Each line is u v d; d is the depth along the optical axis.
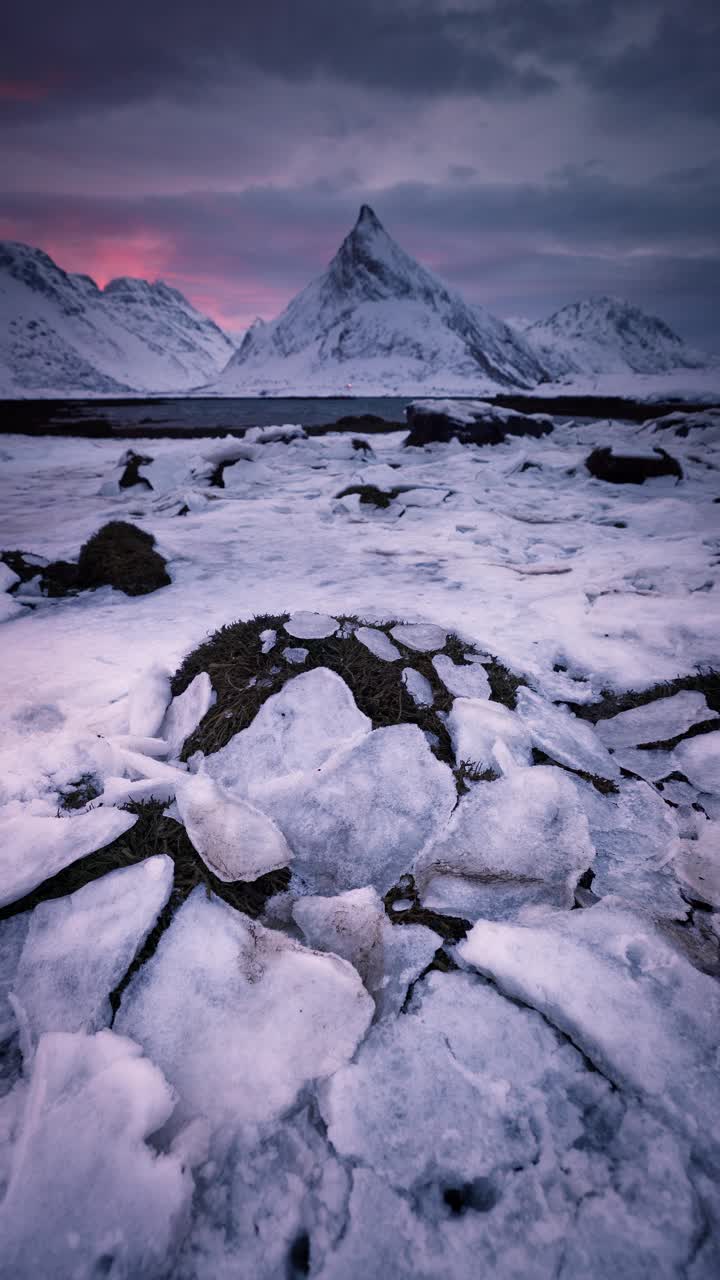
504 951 2.23
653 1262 1.45
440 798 3.09
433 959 2.30
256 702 3.68
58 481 15.92
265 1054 1.94
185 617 6.07
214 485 14.72
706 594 6.41
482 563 8.04
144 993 2.15
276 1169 1.67
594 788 3.36
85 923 2.40
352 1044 1.96
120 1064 1.85
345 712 3.54
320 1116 1.79
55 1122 1.69
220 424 36.75
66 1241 1.48
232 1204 1.61
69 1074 1.84
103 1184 1.57
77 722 4.01
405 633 4.44
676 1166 1.61
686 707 4.12
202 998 2.12
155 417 45.94
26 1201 1.53
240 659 4.02
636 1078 1.84
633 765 3.63
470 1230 1.54
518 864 2.76
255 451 17.42
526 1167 1.66
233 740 3.47
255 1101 1.83
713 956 2.31
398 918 2.49
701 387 134.62
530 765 3.52
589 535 9.72
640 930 2.32
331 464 17.19
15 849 2.70
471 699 3.84
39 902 2.54
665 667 4.81
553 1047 1.96
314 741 3.38
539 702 4.13
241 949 2.29
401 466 17.64
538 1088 1.84
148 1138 1.73
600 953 2.22
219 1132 1.76
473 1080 1.86
